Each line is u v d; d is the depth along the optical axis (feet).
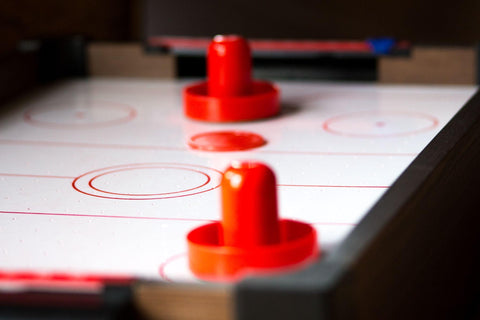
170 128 6.30
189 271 3.56
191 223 4.15
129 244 3.90
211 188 4.73
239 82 6.57
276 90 6.70
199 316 2.86
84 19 11.19
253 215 3.49
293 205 4.36
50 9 10.41
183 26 13.24
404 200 3.57
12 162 5.44
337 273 2.72
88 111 6.98
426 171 4.01
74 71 8.41
